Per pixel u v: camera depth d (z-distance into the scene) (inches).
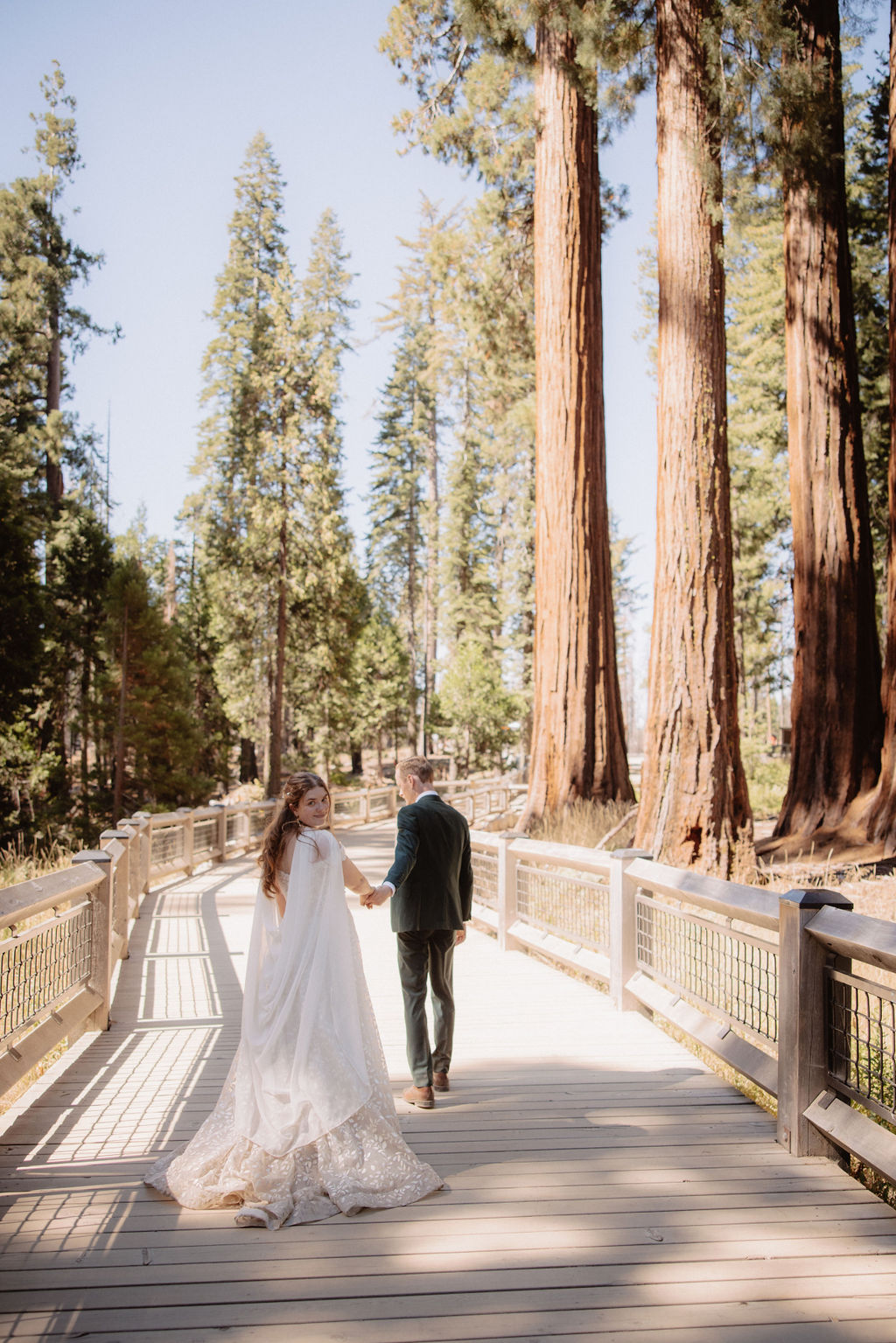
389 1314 116.6
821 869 472.4
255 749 1911.9
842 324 579.8
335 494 1439.5
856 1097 159.0
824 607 565.0
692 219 477.7
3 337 1424.7
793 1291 122.1
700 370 470.9
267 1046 152.9
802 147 479.8
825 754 553.6
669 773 460.1
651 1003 253.8
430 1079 196.5
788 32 463.8
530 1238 136.6
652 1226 140.5
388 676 2059.5
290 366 1368.1
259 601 1421.0
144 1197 151.7
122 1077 214.8
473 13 570.3
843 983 165.5
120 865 348.5
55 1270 127.6
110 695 1251.2
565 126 628.1
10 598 1062.4
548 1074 217.5
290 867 159.9
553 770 624.7
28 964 200.4
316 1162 150.4
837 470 569.3
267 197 1565.0
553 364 632.4
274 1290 122.4
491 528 1994.3
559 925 335.9
